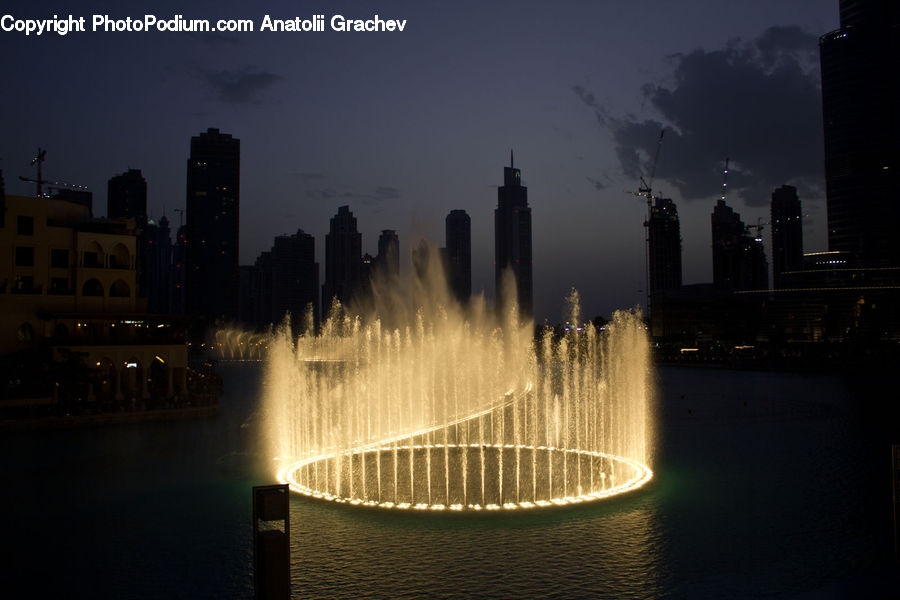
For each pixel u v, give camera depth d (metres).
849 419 64.94
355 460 46.91
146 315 73.69
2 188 68.88
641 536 28.17
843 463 43.03
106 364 71.19
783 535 28.19
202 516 31.30
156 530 29.20
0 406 58.62
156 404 68.50
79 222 76.88
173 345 74.94
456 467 44.19
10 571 24.34
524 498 35.16
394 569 24.50
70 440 52.34
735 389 102.44
